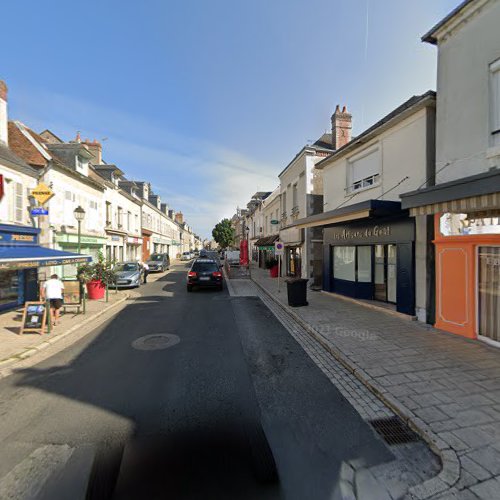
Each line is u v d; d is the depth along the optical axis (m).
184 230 64.00
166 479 2.47
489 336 5.66
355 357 5.05
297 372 4.68
